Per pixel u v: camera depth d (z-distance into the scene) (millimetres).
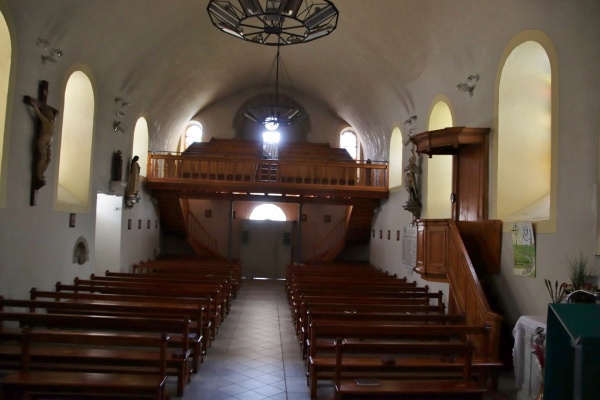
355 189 16500
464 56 9906
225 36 15250
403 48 12062
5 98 7609
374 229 18703
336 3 12141
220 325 10602
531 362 5848
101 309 7164
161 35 12539
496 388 6492
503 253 8281
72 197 10633
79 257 10578
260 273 22125
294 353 8320
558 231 6680
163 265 14562
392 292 10086
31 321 5785
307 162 16500
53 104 9117
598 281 5848
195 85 18125
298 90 22516
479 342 7156
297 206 22953
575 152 6348
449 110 11180
